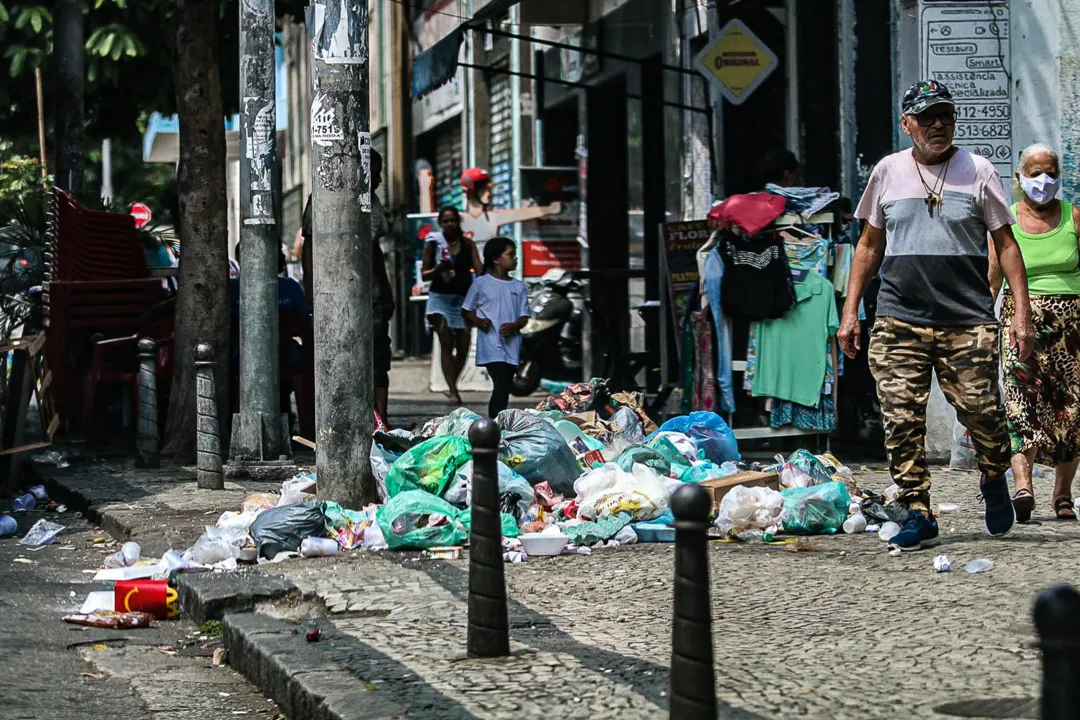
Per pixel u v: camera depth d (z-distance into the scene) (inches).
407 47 1408.7
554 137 1007.6
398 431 415.5
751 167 705.0
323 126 391.9
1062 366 385.4
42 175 1016.2
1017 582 296.4
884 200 340.2
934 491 446.3
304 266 567.8
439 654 247.3
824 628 258.7
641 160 827.4
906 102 336.5
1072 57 506.9
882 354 340.8
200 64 577.9
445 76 626.5
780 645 246.7
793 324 524.4
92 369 607.8
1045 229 388.8
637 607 282.7
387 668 238.8
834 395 526.9
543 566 328.2
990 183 336.2
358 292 393.4
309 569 329.1
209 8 578.2
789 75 602.2
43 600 335.9
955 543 344.8
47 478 522.9
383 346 568.4
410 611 281.6
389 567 327.3
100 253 665.6
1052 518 391.2
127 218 681.0
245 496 466.0
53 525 425.4
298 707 233.9
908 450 339.9
